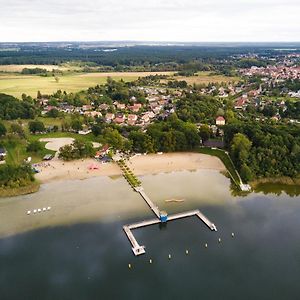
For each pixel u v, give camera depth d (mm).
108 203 149000
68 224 132375
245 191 160375
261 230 128625
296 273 105875
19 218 136625
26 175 165500
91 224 132500
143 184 168250
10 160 195375
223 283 102000
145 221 133375
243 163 176625
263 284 101562
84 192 159875
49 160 198500
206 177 177625
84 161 197625
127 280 103625
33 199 152875
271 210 143500
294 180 169125
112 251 116625
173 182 171000
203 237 124500
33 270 107625
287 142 186250
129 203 149125
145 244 120500
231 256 113812
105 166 191000
